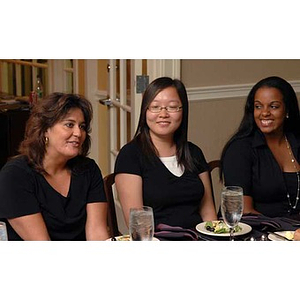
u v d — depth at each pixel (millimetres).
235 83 4078
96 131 5090
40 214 2037
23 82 6480
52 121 2020
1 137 5617
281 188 2547
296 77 4305
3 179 2023
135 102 3709
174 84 2373
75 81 5355
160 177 2332
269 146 2598
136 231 1747
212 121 4047
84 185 2152
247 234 2080
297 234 1973
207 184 2469
